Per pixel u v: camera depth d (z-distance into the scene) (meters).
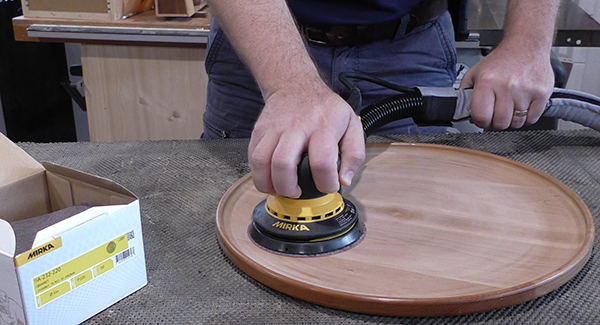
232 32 0.65
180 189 0.74
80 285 0.44
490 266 0.53
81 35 1.46
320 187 0.52
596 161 0.81
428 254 0.55
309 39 1.02
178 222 0.65
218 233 0.59
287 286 0.49
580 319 0.46
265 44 0.61
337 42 1.00
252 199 0.69
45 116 2.10
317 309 0.48
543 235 0.58
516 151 0.85
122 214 0.47
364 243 0.57
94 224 0.44
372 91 1.05
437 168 0.77
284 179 0.50
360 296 0.46
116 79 1.58
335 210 0.57
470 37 1.34
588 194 0.71
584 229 0.59
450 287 0.49
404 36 1.02
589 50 1.93
